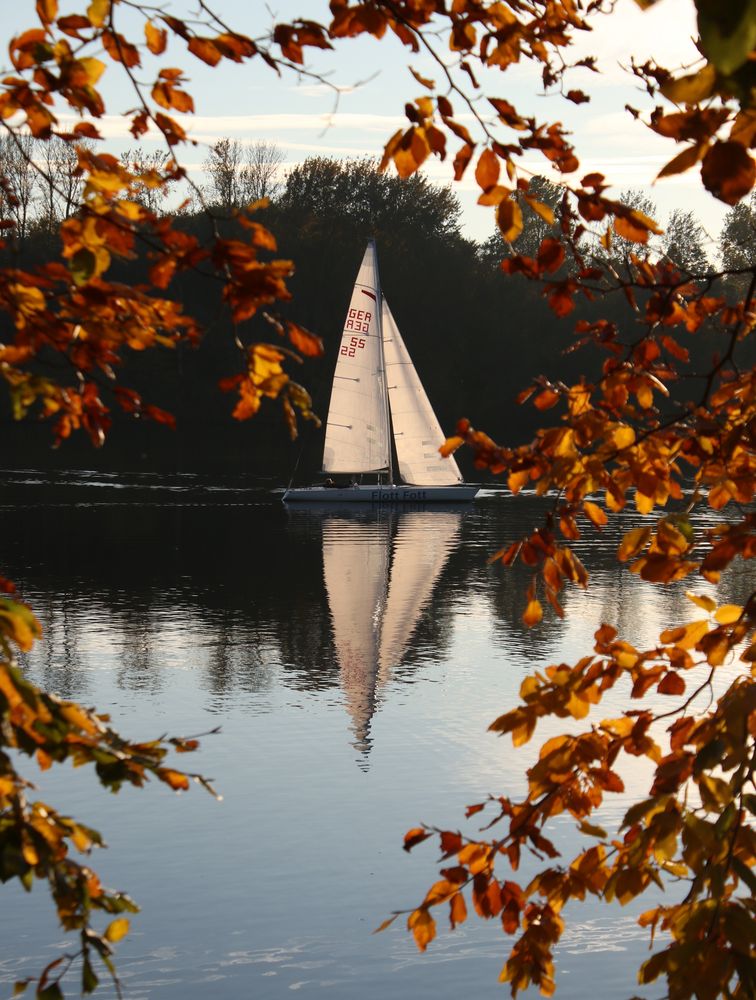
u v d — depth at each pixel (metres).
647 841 3.25
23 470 62.31
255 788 13.45
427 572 32.31
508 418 87.44
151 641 22.23
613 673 3.64
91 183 2.88
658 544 3.51
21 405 2.97
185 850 11.61
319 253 90.44
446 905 10.52
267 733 15.84
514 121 2.99
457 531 42.25
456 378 89.56
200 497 51.56
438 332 90.06
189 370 82.44
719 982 3.00
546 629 23.97
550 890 3.74
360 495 51.72
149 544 36.66
